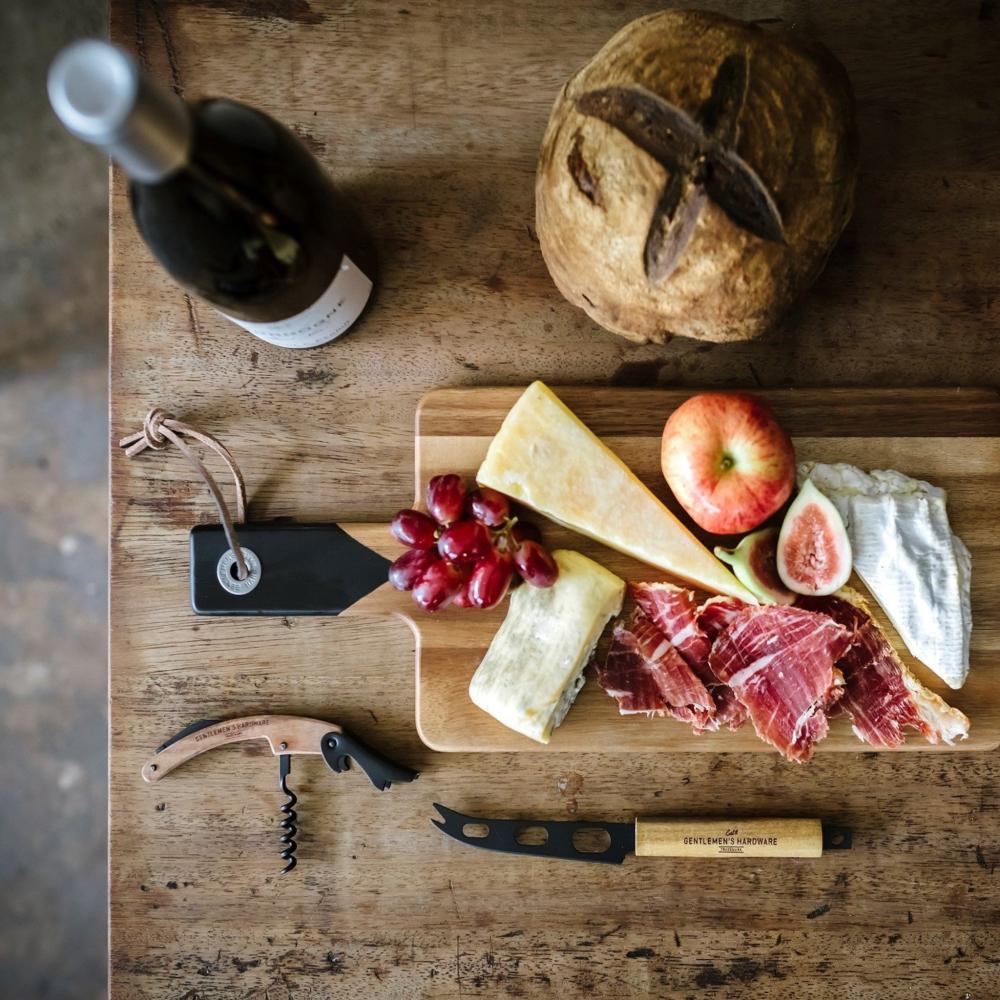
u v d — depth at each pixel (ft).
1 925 5.34
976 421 3.52
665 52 2.78
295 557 3.52
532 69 3.61
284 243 2.78
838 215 2.94
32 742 5.37
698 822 3.56
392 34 3.60
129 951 3.65
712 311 2.95
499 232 3.63
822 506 3.33
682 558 3.37
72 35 5.19
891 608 3.41
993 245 3.64
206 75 3.59
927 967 3.64
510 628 3.40
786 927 3.66
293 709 3.64
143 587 3.64
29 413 5.31
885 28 3.62
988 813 3.64
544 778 3.65
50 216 5.27
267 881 3.66
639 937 3.66
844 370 3.64
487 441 3.52
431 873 3.66
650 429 3.52
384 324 3.64
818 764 3.65
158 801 3.65
